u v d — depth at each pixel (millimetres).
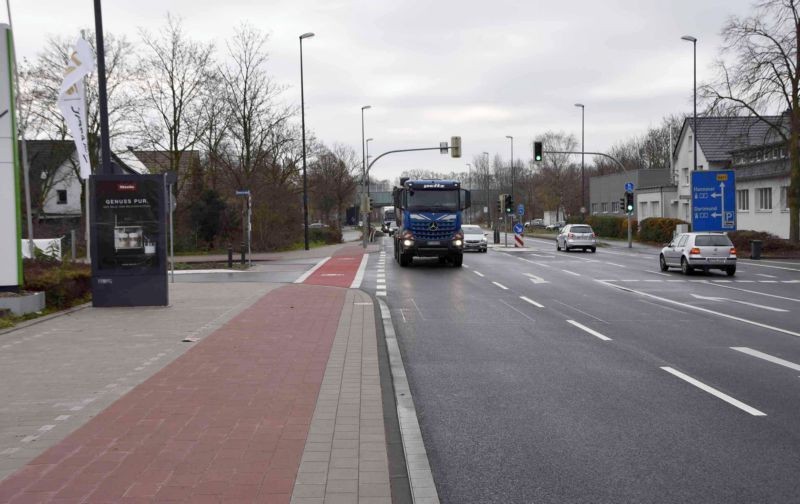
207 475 5047
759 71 34688
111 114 41750
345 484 4902
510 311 15430
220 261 35156
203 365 9078
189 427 6254
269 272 27859
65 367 8953
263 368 8898
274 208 45719
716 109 36156
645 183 76062
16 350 10195
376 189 157500
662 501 4801
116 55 41125
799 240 37625
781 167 41875
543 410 7184
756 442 6070
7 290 14414
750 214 49812
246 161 46062
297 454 5535
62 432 6117
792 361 9680
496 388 8164
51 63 38938
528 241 64062
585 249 46625
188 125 44562
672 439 6176
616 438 6223
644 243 54719
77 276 16234
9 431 6156
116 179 15281
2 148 14312
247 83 45938
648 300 17594
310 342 10898
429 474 5281
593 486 5086
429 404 7441
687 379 8570
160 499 4594
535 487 5074
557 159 116688
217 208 44250
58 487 4809
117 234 15336
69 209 65500
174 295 18281
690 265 25312
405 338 11820
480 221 131250
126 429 6195
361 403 7160
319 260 35812
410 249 29484
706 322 13656
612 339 11648
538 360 9852
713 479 5195
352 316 14078
